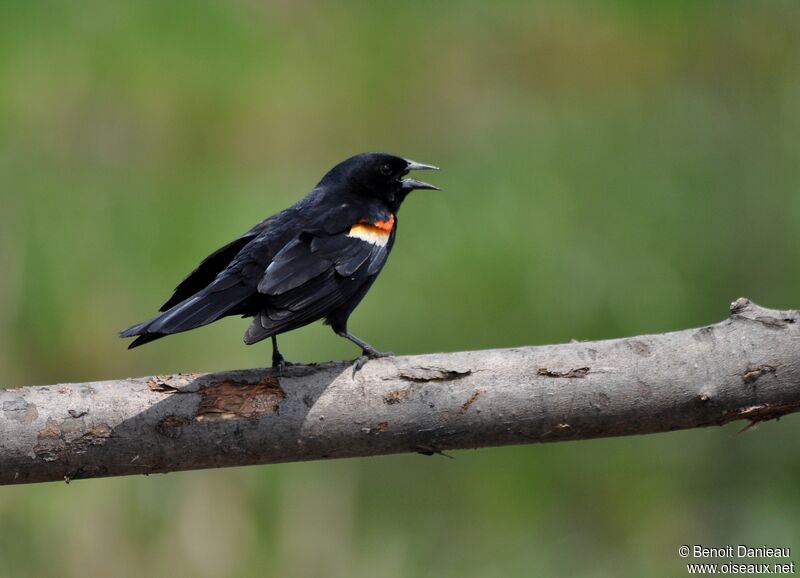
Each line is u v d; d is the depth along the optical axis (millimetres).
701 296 12711
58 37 13656
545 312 12328
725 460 11906
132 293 12109
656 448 11828
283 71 14070
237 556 10477
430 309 12375
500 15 15609
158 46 13719
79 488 10539
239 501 10656
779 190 13344
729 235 13062
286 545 10609
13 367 11641
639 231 12984
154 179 13023
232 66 13953
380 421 6145
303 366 6281
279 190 13086
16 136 13039
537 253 12633
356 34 14875
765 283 12906
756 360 6176
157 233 12531
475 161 13656
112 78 13555
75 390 6078
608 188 13398
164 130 13414
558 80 14891
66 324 11852
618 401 6168
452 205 13086
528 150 13797
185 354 11953
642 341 6305
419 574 10977
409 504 11383
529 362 6227
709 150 13883
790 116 14195
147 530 10469
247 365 11922
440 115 14281
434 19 15391
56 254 12164
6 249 12109
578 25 15586
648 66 15148
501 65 15016
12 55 13484
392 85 14430
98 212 12586
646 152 13883
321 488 10953
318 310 6820
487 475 11562
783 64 15016
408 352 12156
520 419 6172
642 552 11297
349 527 10875
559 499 11562
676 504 11570
